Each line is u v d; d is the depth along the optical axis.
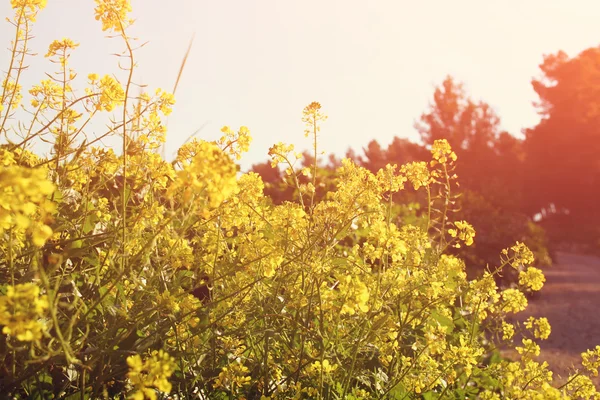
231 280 3.39
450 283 4.27
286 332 3.41
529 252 4.18
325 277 3.45
